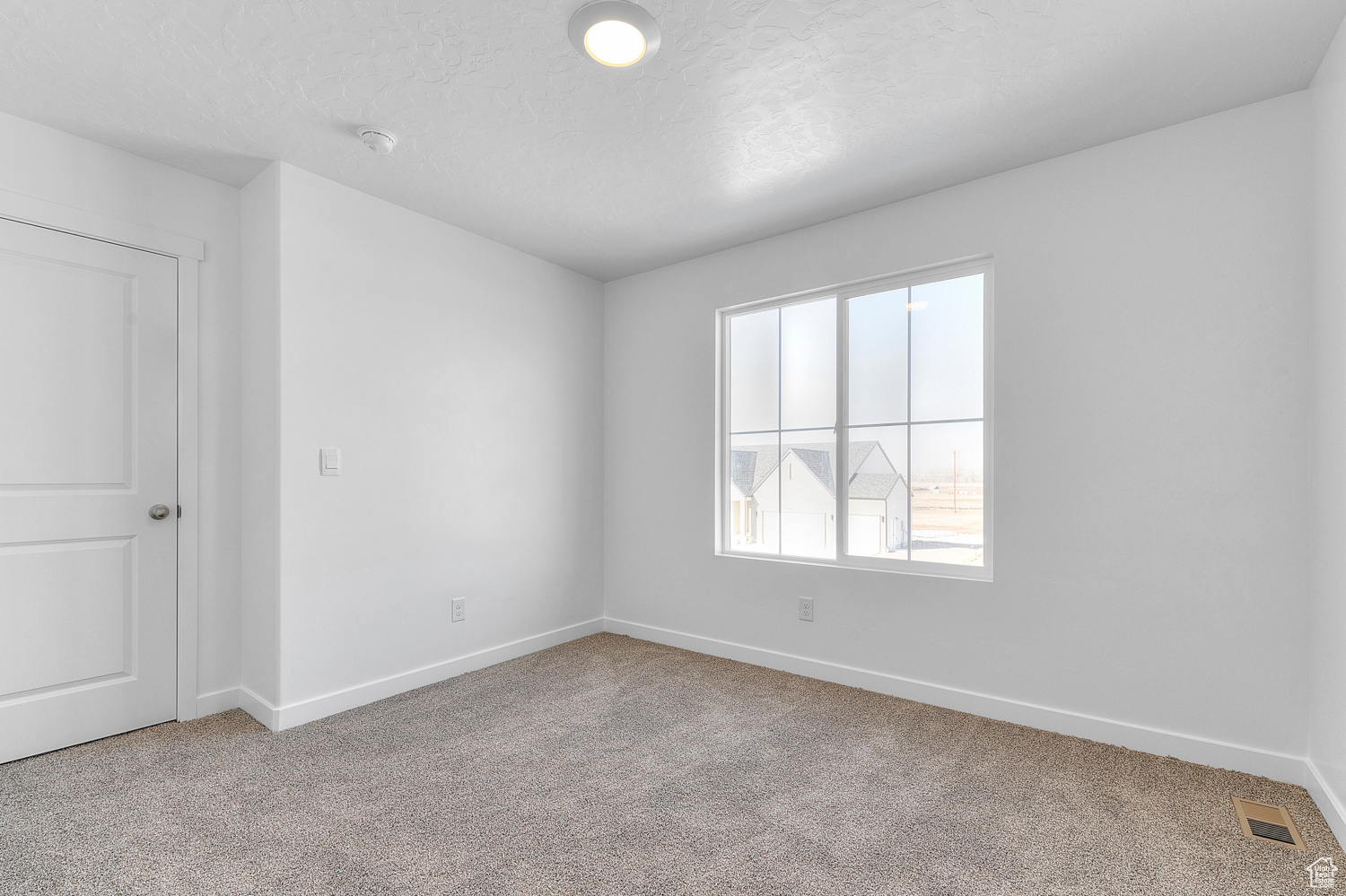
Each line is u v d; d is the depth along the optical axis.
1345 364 1.70
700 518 3.56
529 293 3.55
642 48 1.77
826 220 3.06
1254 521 2.06
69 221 2.24
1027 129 2.24
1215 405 2.12
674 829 1.78
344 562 2.65
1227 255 2.11
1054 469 2.43
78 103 2.07
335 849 1.67
